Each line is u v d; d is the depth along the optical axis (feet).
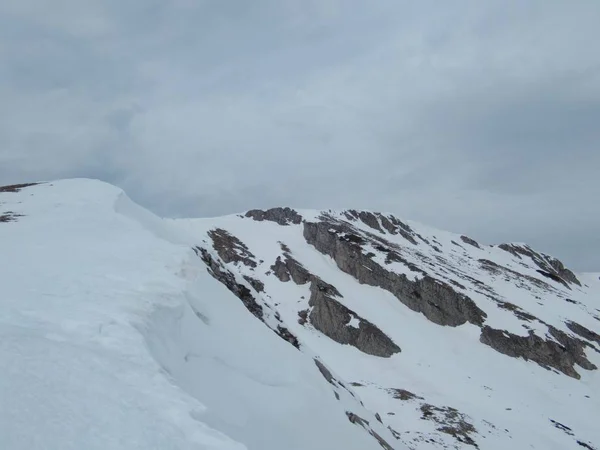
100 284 45.47
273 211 366.02
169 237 86.22
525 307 257.75
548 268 486.79
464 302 229.86
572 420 148.15
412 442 109.70
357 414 66.80
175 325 42.93
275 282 233.55
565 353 203.82
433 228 499.10
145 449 22.31
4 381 23.58
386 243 335.67
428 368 173.27
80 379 26.53
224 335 49.11
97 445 21.42
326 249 285.23
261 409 41.75
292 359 56.49
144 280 49.06
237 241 284.41
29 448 19.56
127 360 31.53
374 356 183.83
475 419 130.82
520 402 154.10
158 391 28.84
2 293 38.78
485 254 458.91
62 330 33.30
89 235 66.54
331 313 203.51
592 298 400.06
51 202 87.35
